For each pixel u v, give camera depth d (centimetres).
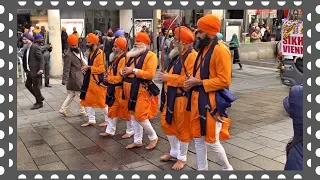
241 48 1430
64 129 554
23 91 876
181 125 372
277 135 494
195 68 323
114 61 475
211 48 309
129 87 439
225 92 310
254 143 462
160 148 457
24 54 689
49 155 441
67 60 610
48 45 938
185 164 398
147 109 430
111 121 504
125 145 472
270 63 1332
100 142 488
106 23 1384
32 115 648
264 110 641
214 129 312
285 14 473
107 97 489
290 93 237
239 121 571
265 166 386
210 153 429
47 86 930
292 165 237
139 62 423
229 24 1318
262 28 1566
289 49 370
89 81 542
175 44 375
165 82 382
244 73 1109
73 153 447
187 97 341
